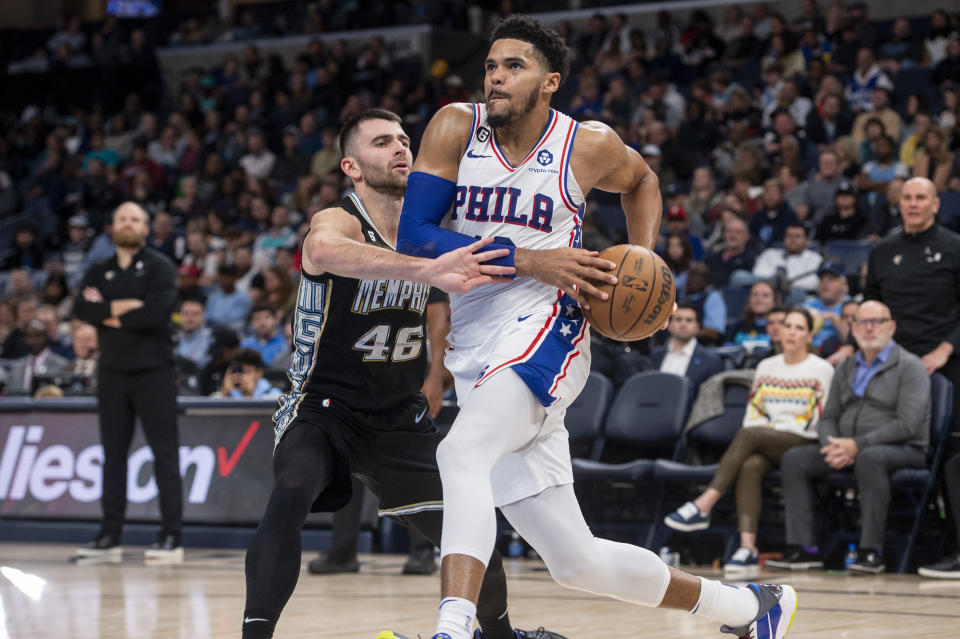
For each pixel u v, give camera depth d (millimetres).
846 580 6543
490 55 3260
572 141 3295
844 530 7535
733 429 7801
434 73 18359
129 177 17438
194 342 10953
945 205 10953
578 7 19391
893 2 17062
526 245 3268
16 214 18000
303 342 3738
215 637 4426
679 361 8438
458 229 3334
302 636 4434
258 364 9008
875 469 6805
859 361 7250
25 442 9266
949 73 13930
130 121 19531
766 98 14836
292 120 17859
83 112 20156
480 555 2955
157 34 22719
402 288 3730
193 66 20953
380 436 3730
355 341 3676
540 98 3254
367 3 20031
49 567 7211
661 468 7551
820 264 10406
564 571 3252
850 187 11148
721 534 7523
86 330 10320
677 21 18172
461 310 3350
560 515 3229
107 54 21203
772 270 10656
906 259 7395
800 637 4270
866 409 7098
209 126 18312
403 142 3824
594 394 8242
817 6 16359
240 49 20578
